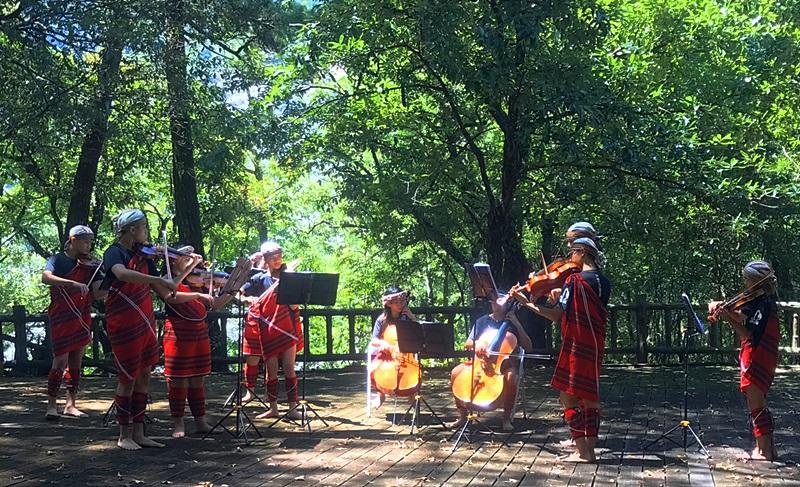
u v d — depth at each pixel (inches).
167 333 246.5
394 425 269.9
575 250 213.2
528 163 435.8
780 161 489.1
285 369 279.1
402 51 426.6
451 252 524.7
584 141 409.4
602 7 403.2
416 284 856.3
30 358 438.9
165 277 219.8
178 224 534.3
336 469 206.4
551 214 499.8
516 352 257.8
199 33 448.8
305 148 466.3
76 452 224.1
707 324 495.8
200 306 247.9
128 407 226.5
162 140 488.1
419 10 367.9
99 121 400.5
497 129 508.7
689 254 563.8
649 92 447.5
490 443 239.8
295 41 473.1
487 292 252.5
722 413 294.7
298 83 469.7
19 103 379.2
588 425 213.0
